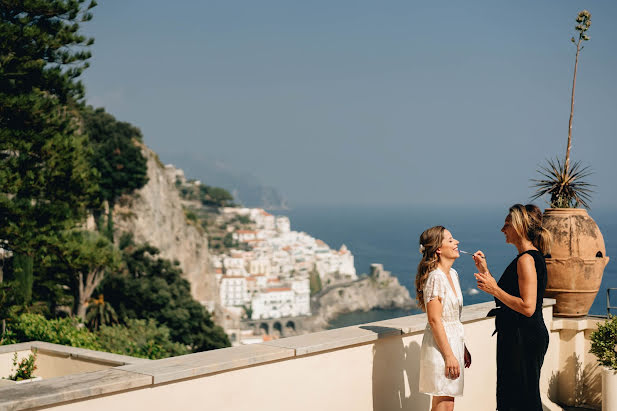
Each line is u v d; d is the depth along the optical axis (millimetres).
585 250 6453
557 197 6840
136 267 59344
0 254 22500
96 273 40125
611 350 5715
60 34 18141
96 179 20594
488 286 4102
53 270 29297
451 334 3947
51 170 18969
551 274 6578
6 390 2773
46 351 7633
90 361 7176
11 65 17688
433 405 4078
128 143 78750
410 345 4656
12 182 17875
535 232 4152
